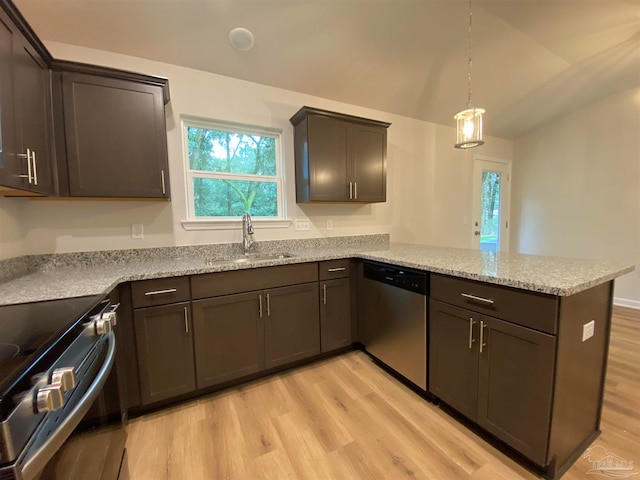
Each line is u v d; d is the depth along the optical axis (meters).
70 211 1.89
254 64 2.25
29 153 1.35
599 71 2.96
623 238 3.43
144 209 2.11
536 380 1.18
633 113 3.29
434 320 1.66
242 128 2.48
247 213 2.39
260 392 1.89
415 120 3.39
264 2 1.79
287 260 2.02
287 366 2.17
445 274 1.55
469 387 1.47
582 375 1.27
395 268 1.93
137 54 2.00
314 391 1.88
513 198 4.46
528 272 1.34
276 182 2.67
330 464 1.32
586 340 1.26
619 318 3.01
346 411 1.68
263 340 1.99
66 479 0.77
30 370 0.60
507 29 2.28
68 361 0.77
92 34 1.81
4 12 1.17
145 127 1.80
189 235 2.26
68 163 1.62
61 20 1.70
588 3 2.08
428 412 1.66
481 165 4.05
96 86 1.66
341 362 2.26
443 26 2.17
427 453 1.37
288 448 1.42
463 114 1.83
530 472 1.25
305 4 1.84
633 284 3.38
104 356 1.02
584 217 3.72
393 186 3.29
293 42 2.10
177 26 1.85
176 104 2.17
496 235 4.34
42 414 0.63
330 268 2.23
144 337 1.63
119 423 1.26
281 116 2.59
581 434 1.33
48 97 1.54
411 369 1.83
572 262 1.57
